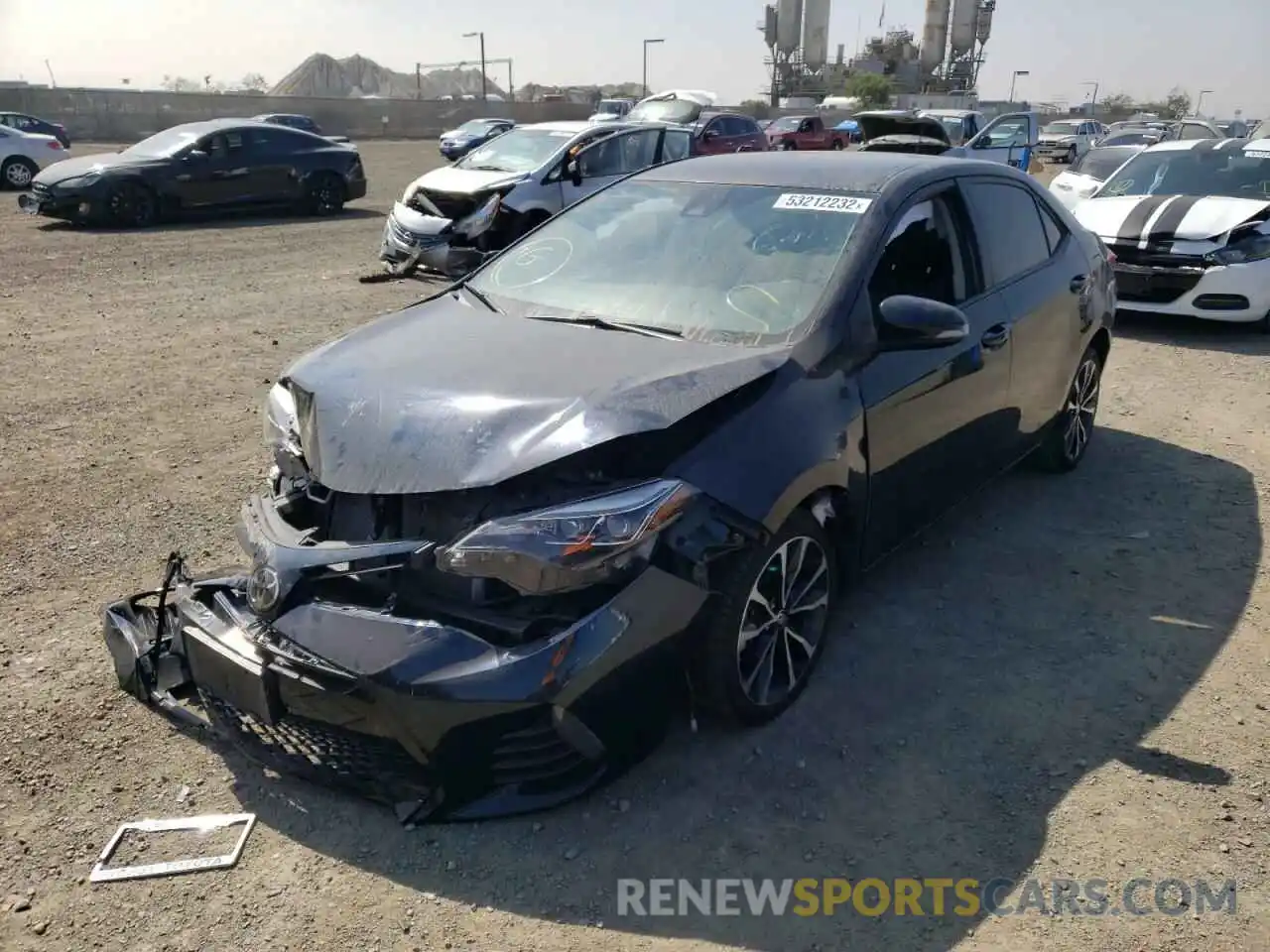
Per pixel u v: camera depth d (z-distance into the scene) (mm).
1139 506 5141
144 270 11555
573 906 2588
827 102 59812
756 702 3205
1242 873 2695
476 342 3361
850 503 3396
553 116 56438
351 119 47781
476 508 2770
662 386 2932
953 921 2549
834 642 3840
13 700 3365
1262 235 8492
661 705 2861
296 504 3102
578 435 2711
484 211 11016
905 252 3807
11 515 4789
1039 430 4945
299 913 2557
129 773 3045
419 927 2520
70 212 14703
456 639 2627
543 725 2645
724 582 2955
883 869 2719
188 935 2486
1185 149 9969
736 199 4035
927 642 3846
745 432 3010
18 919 2520
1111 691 3527
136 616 3512
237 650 2889
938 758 3164
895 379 3547
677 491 2783
